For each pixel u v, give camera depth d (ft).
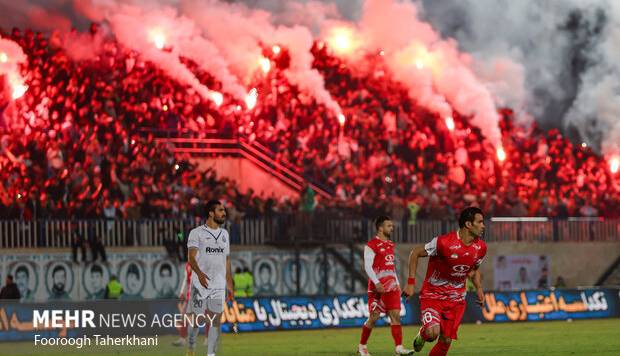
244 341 261.44
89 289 352.28
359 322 320.91
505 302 345.92
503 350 226.17
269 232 389.60
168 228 367.04
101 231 356.38
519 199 447.01
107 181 360.89
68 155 359.66
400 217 410.93
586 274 444.14
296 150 434.30
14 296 306.96
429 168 454.81
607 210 476.95
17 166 346.95
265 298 306.35
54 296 346.13
